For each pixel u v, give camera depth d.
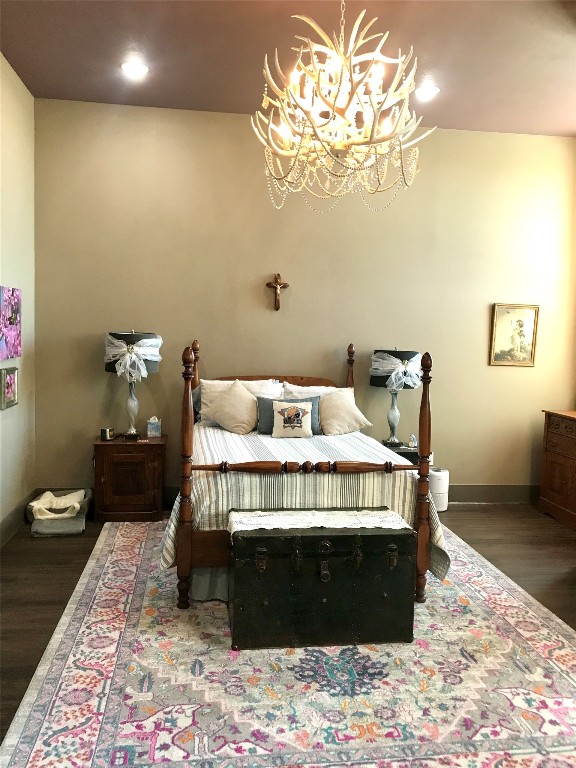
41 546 4.12
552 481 5.09
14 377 4.25
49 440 4.91
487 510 5.22
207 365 5.07
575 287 5.43
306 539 2.85
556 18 3.26
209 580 3.34
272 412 4.48
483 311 5.34
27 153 4.57
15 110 4.26
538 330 5.42
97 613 3.18
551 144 5.31
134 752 2.15
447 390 5.36
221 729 2.29
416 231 5.22
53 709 2.38
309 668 2.72
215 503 3.26
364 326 5.22
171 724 2.30
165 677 2.62
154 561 3.90
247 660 2.77
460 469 5.42
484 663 2.79
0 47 3.80
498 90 4.26
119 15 3.35
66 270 4.85
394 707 2.44
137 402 4.77
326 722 2.34
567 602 3.46
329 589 2.89
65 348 4.89
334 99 2.60
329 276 5.15
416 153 3.20
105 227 4.88
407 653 2.86
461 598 3.47
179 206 4.95
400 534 2.92
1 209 4.00
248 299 5.08
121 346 4.53
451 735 2.28
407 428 5.34
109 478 4.63
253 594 2.85
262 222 5.05
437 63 3.83
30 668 2.66
